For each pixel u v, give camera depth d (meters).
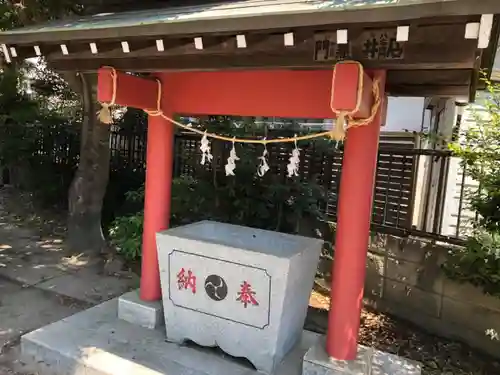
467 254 3.39
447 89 3.33
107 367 2.86
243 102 3.01
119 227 5.02
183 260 3.05
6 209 7.63
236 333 2.96
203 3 3.22
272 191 4.69
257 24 2.07
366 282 4.64
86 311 3.64
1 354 3.28
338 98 2.16
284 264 2.71
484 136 3.81
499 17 1.99
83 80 5.15
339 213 2.72
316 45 2.22
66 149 7.75
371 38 2.09
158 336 3.30
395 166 4.48
